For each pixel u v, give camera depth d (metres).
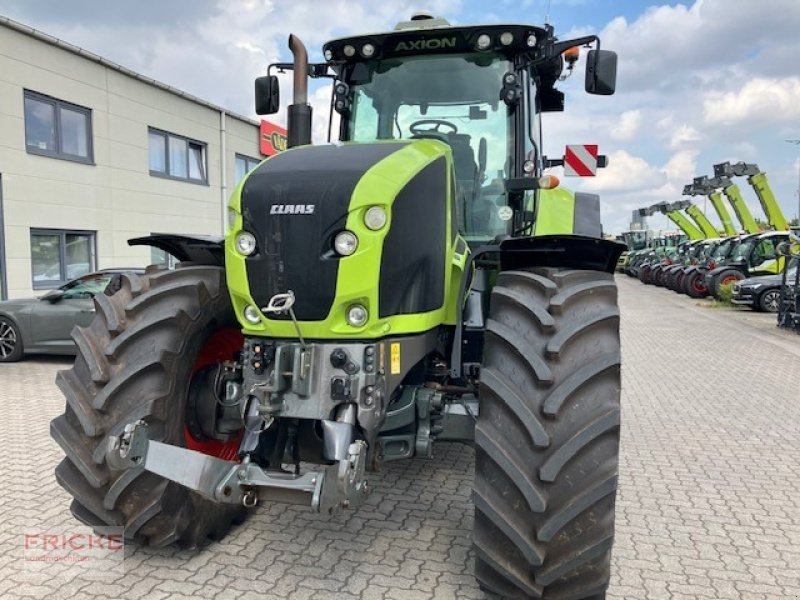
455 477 4.50
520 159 3.99
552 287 2.80
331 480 2.55
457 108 4.06
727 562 3.36
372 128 4.20
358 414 2.70
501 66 4.02
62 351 9.17
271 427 2.93
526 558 2.50
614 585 3.11
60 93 12.62
